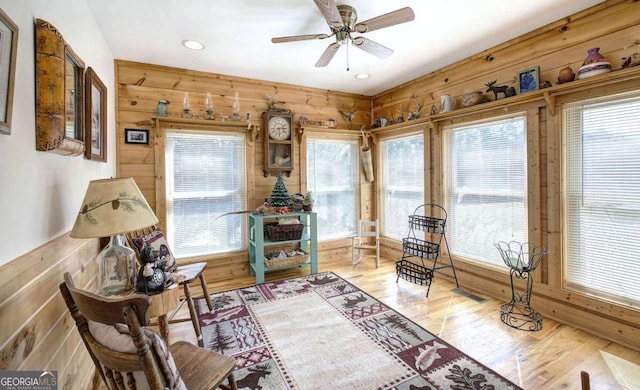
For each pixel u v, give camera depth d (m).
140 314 0.83
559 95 2.34
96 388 1.77
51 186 1.38
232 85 3.56
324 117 4.17
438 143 3.40
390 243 4.23
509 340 2.14
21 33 1.14
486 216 2.99
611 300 2.15
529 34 2.54
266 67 3.29
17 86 1.10
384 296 2.94
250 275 3.63
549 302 2.48
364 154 4.31
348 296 2.93
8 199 1.03
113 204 1.47
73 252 1.61
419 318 2.48
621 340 2.08
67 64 1.53
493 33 2.56
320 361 1.91
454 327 2.33
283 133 3.78
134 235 2.36
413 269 3.25
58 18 1.52
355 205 4.45
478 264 3.04
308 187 4.05
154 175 3.17
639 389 1.43
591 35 2.17
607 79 2.00
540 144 2.50
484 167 2.99
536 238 2.55
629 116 2.04
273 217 3.51
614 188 2.13
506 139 2.79
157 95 3.18
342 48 2.82
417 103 3.68
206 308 2.69
